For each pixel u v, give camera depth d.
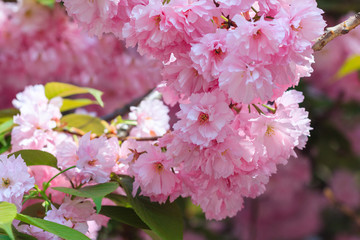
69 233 0.87
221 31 0.89
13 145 1.04
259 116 0.92
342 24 0.93
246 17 0.92
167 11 0.89
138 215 0.96
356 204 2.25
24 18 1.49
